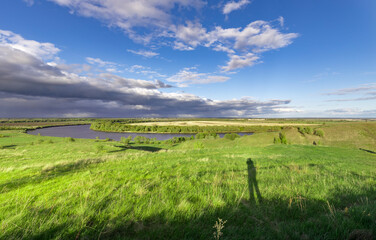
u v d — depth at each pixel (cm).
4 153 2392
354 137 4759
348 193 514
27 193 491
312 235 297
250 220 360
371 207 383
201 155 1487
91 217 346
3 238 283
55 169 863
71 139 5944
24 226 306
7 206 402
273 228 329
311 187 570
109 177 667
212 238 289
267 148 2208
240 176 726
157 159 1226
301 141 4938
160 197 452
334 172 865
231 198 460
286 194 496
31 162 1403
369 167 1062
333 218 345
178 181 610
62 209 379
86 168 889
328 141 4772
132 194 479
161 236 297
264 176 725
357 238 276
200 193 489
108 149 3309
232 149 2133
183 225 330
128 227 323
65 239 287
